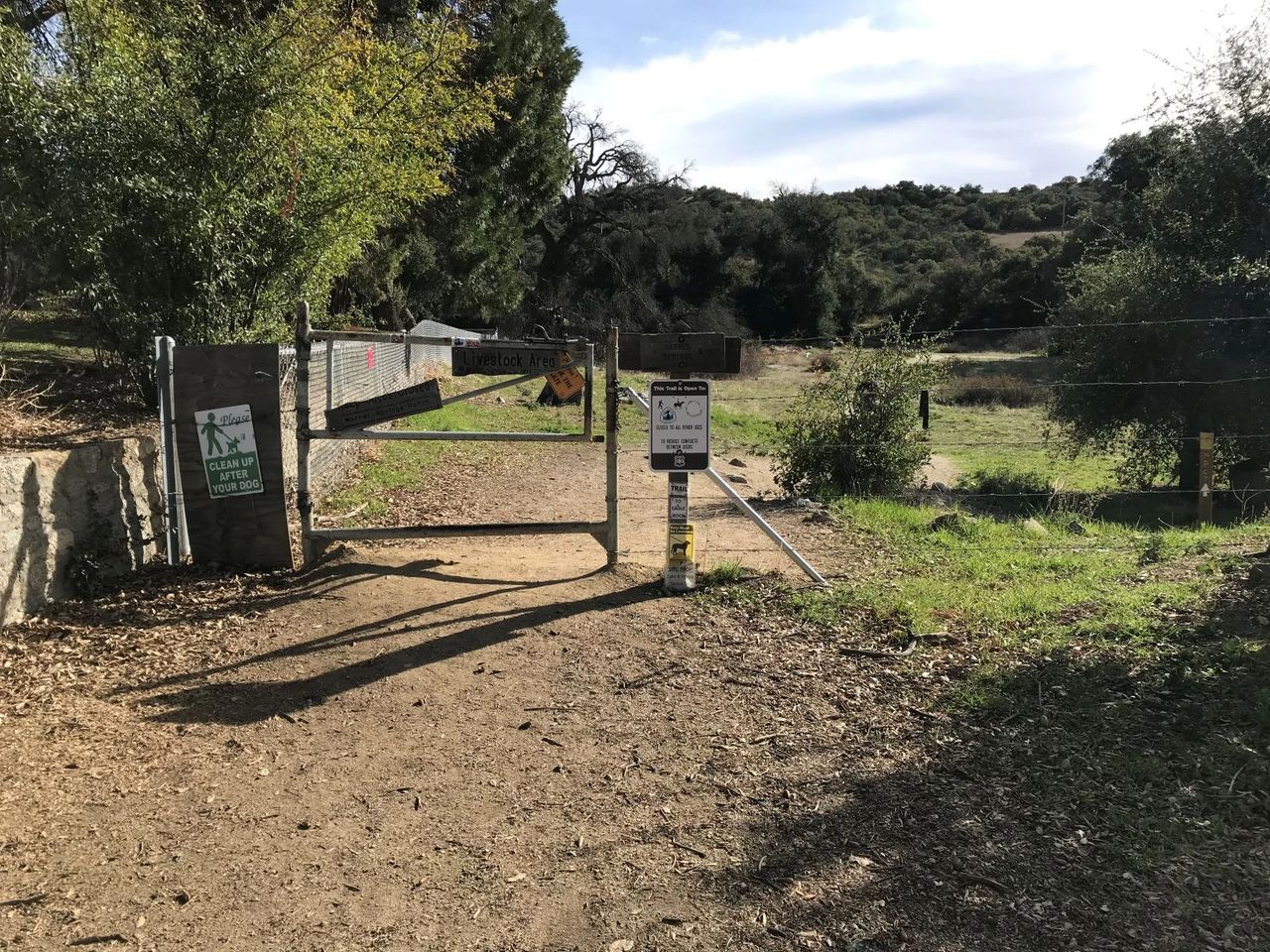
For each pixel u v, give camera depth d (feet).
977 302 175.94
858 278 190.90
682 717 13.38
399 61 34.58
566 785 11.51
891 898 9.02
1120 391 43.16
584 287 178.40
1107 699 12.91
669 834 10.32
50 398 27.32
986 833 10.04
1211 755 11.14
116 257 25.12
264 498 19.97
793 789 11.22
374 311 85.92
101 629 16.74
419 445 42.91
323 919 8.89
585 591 18.92
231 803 11.09
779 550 22.70
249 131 26.23
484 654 15.80
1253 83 37.73
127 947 8.46
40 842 10.16
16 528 16.52
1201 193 39.29
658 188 175.63
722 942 8.48
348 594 18.62
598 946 8.46
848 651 15.48
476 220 93.86
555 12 101.50
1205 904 8.66
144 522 20.13
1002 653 14.87
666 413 18.54
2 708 13.55
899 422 33.68
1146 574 19.13
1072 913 8.66
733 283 182.19
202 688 14.47
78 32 26.35
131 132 24.08
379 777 11.76
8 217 22.97
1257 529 24.68
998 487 43.11
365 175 29.66
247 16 30.78
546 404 63.62
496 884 9.47
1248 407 38.09
